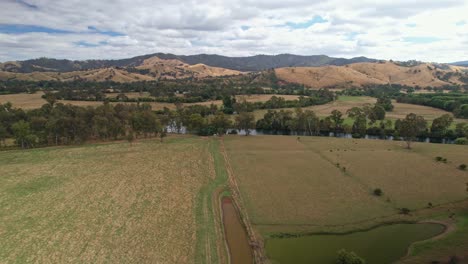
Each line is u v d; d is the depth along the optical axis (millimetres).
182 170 79250
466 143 108438
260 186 67938
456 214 52625
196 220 51531
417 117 116312
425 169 77125
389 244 44406
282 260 40969
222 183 70250
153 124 123688
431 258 39281
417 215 52906
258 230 48594
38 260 39188
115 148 104375
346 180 70688
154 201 59031
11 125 117438
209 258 40719
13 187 65500
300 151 99688
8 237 44812
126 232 46750
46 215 52312
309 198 60688
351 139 120250
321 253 42406
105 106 140625
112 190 64375
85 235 45656
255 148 105375
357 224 49969
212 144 112562
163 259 39844
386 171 76312
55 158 90125
